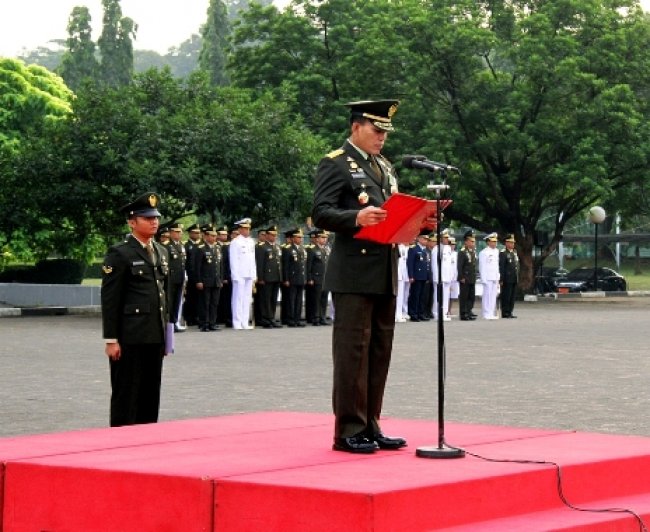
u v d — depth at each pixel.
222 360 22.47
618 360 22.62
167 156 35.69
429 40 48.88
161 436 10.11
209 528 7.91
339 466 8.48
